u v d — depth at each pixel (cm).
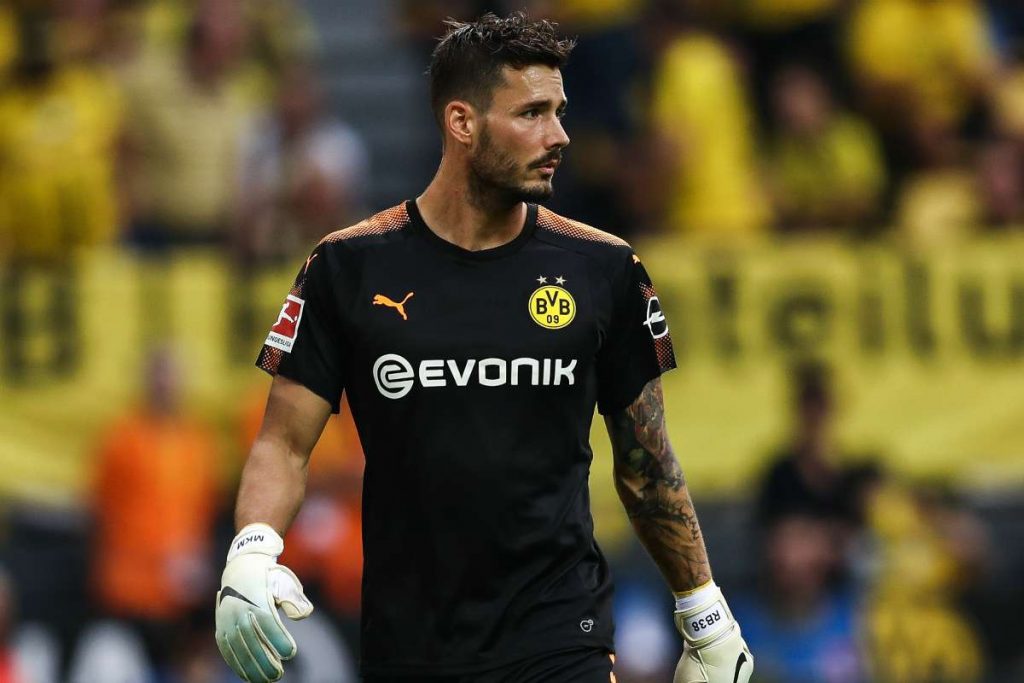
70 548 3100
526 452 1096
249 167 3192
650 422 1162
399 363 1094
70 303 3036
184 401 3020
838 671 2967
